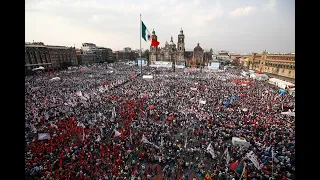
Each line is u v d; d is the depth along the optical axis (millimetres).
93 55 164500
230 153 22438
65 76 80812
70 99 41750
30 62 88938
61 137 24156
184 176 18172
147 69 120250
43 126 27797
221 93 52688
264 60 97125
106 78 76688
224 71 115000
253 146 23562
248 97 48312
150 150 22359
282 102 43469
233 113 35031
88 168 18422
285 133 26328
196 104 41281
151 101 43062
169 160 20672
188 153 22391
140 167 19609
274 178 17516
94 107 37500
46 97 43156
